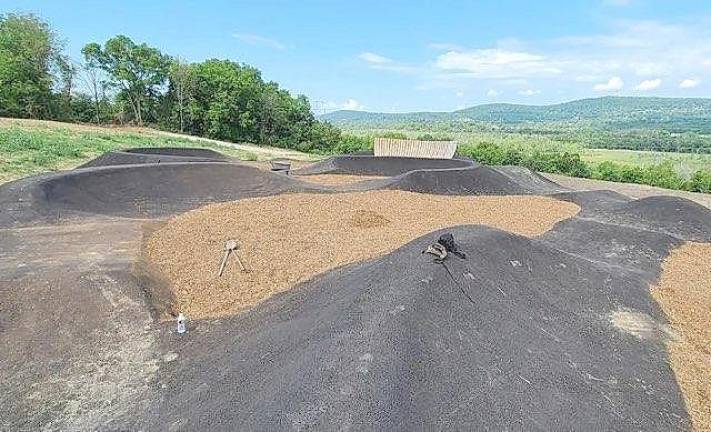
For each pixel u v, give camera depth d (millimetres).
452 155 34625
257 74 62312
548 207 21375
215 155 32062
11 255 10742
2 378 6914
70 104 53562
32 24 49094
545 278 10336
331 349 6484
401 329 6844
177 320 8633
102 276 9445
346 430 5117
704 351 8703
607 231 16484
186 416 6020
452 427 5562
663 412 6781
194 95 56906
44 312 8359
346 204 18781
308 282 10398
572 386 6930
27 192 15359
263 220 15711
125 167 19797
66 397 6574
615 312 9844
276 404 5645
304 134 58781
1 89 46250
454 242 9961
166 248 12367
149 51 55875
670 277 12750
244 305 9453
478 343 7254
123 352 7617
